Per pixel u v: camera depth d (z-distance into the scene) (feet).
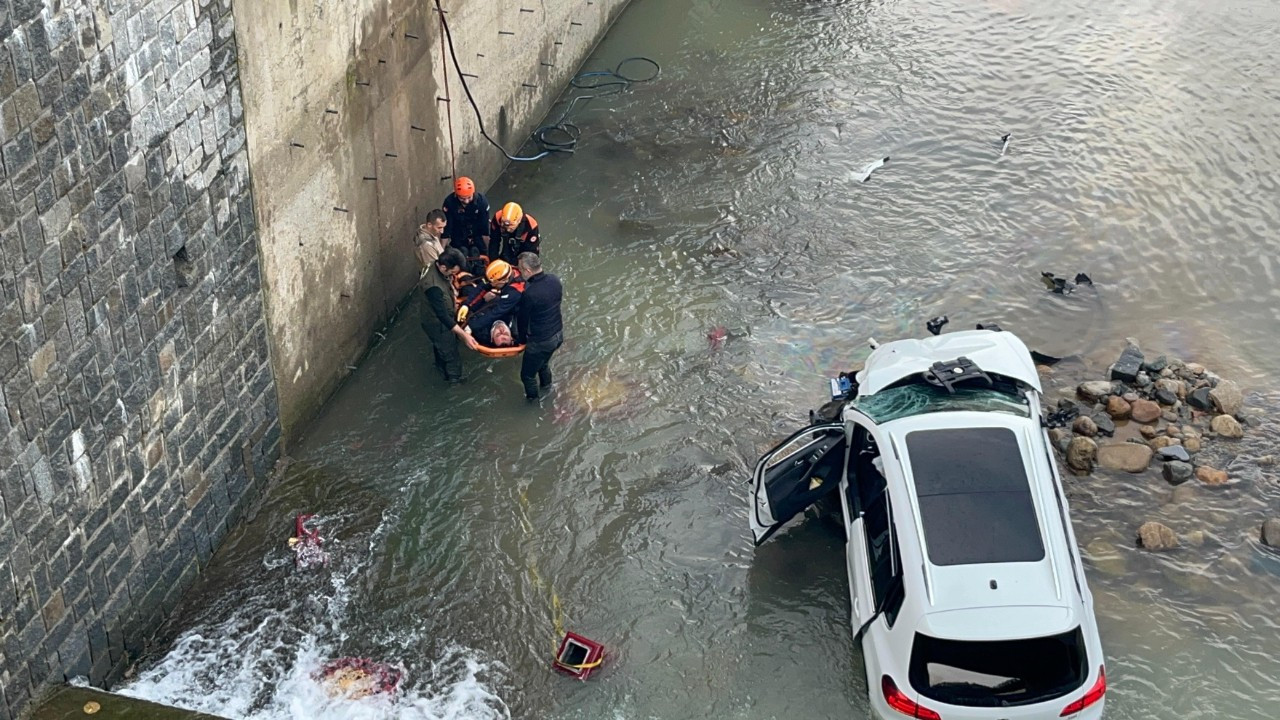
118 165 23.34
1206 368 34.45
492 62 42.83
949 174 44.47
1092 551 28.55
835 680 25.63
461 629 27.17
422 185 38.50
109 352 23.90
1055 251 40.06
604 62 54.03
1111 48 53.26
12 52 19.98
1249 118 47.32
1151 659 25.76
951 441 25.55
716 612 27.40
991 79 51.01
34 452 22.08
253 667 26.23
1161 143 45.83
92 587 24.53
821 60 53.31
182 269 26.25
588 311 37.76
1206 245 40.09
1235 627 26.53
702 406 33.73
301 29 29.66
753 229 41.70
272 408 31.14
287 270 30.86
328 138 31.91
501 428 33.24
